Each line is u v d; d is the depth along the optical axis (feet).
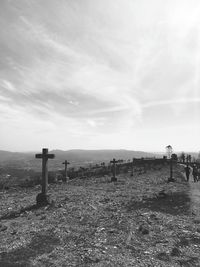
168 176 126.11
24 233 35.73
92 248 29.30
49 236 33.88
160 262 25.36
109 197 65.57
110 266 24.56
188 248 29.12
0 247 30.09
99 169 171.01
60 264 25.08
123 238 32.58
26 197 73.46
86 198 64.54
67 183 111.04
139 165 192.54
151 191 75.05
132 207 52.19
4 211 53.26
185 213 46.62
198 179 111.45
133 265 24.72
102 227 37.81
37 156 59.16
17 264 25.11
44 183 58.70
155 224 39.06
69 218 43.75
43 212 49.37
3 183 120.26
